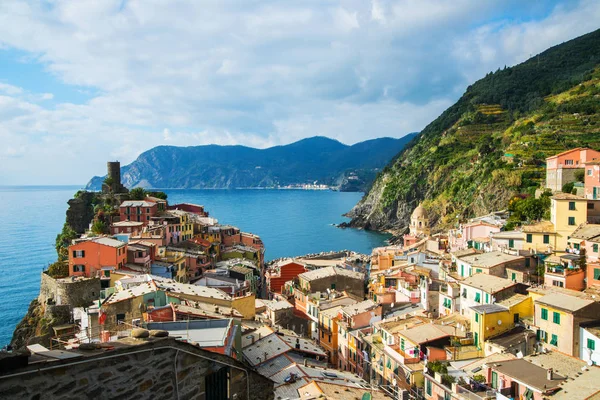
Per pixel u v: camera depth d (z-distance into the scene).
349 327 88.19
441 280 93.19
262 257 177.12
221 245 168.12
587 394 39.88
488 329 62.00
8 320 132.50
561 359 50.94
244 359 58.44
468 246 113.50
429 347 63.28
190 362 17.34
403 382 63.00
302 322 99.19
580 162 149.50
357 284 119.06
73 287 95.75
